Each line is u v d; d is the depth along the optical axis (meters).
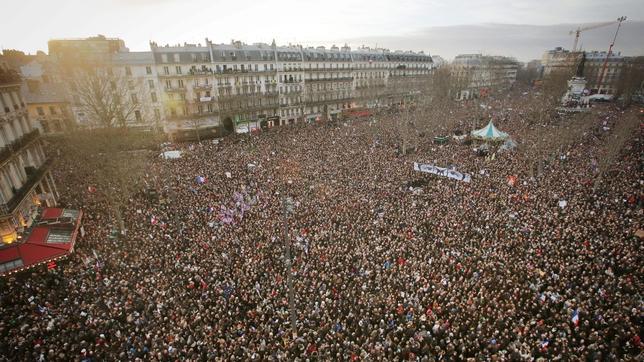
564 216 32.44
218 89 78.88
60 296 23.19
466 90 154.88
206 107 77.81
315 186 41.88
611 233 29.39
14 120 34.50
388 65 120.81
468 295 22.56
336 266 26.17
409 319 20.97
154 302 22.47
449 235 29.98
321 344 19.03
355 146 60.47
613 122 73.06
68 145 46.81
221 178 44.47
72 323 20.55
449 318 20.78
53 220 31.23
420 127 74.62
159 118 72.12
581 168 46.00
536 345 18.67
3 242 28.38
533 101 115.00
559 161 49.47
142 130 62.38
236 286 24.14
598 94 143.12
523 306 22.05
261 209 36.19
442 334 19.91
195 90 75.88
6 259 25.02
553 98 102.75
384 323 20.14
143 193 40.12
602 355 18.48
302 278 25.03
